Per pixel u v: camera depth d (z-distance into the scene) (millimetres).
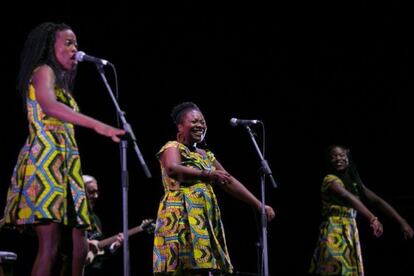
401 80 13016
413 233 10164
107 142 12430
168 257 7230
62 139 5344
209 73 12883
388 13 12984
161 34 12516
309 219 13414
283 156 13320
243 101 13078
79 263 5664
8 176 11180
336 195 9562
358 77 13141
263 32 13055
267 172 7965
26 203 5129
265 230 7715
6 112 11203
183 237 7258
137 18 12305
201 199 7398
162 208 7461
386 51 13031
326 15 13078
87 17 11875
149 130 12516
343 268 9359
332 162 10062
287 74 13188
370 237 12664
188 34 12695
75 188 5289
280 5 13039
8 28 11219
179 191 7414
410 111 12992
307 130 13305
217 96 12953
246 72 13055
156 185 12656
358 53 13102
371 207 12688
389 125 13078
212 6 12844
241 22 12977
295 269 13273
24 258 11133
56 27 5645
